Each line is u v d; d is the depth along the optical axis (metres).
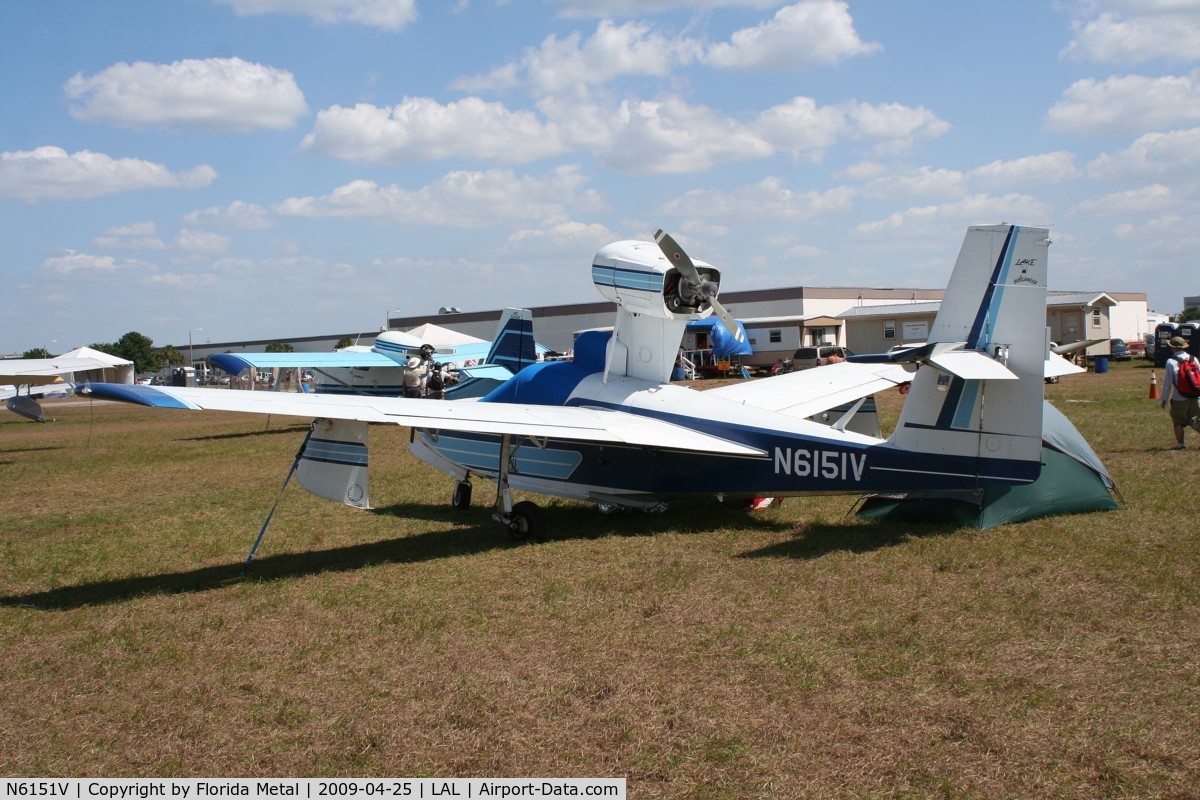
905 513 8.55
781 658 5.04
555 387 10.05
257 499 12.01
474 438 10.38
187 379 59.31
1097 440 13.90
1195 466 10.96
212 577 7.70
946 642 5.20
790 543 7.88
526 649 5.43
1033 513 8.31
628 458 9.38
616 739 4.16
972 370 6.74
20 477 15.50
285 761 4.09
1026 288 7.13
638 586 6.72
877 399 26.42
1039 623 5.44
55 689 5.10
